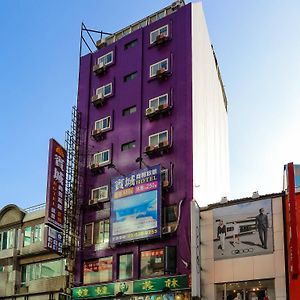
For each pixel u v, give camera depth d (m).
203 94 42.50
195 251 33.25
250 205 33.75
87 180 42.41
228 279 32.88
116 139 41.97
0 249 46.81
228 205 34.50
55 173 39.59
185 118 38.47
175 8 44.44
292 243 30.08
